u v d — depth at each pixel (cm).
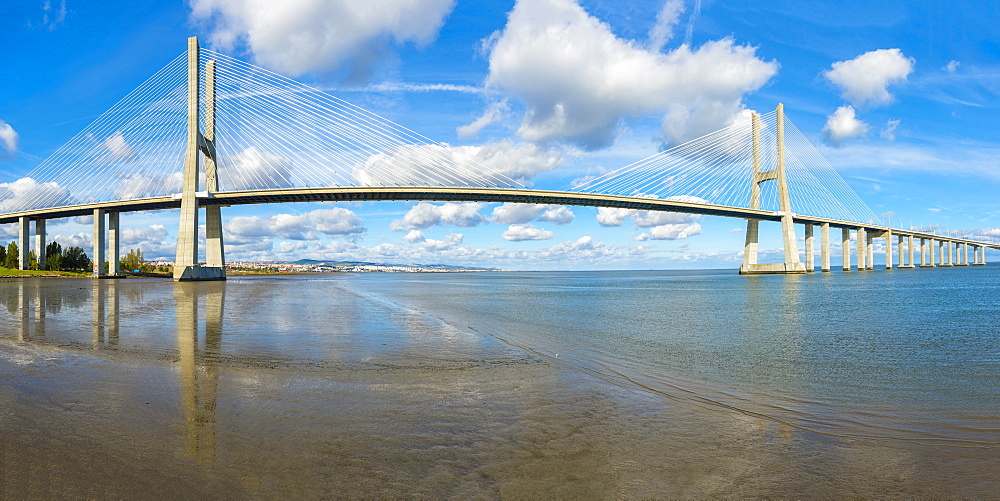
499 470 500
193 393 784
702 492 464
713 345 1644
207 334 1577
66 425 613
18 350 1225
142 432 591
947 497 471
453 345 1448
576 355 1369
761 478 504
